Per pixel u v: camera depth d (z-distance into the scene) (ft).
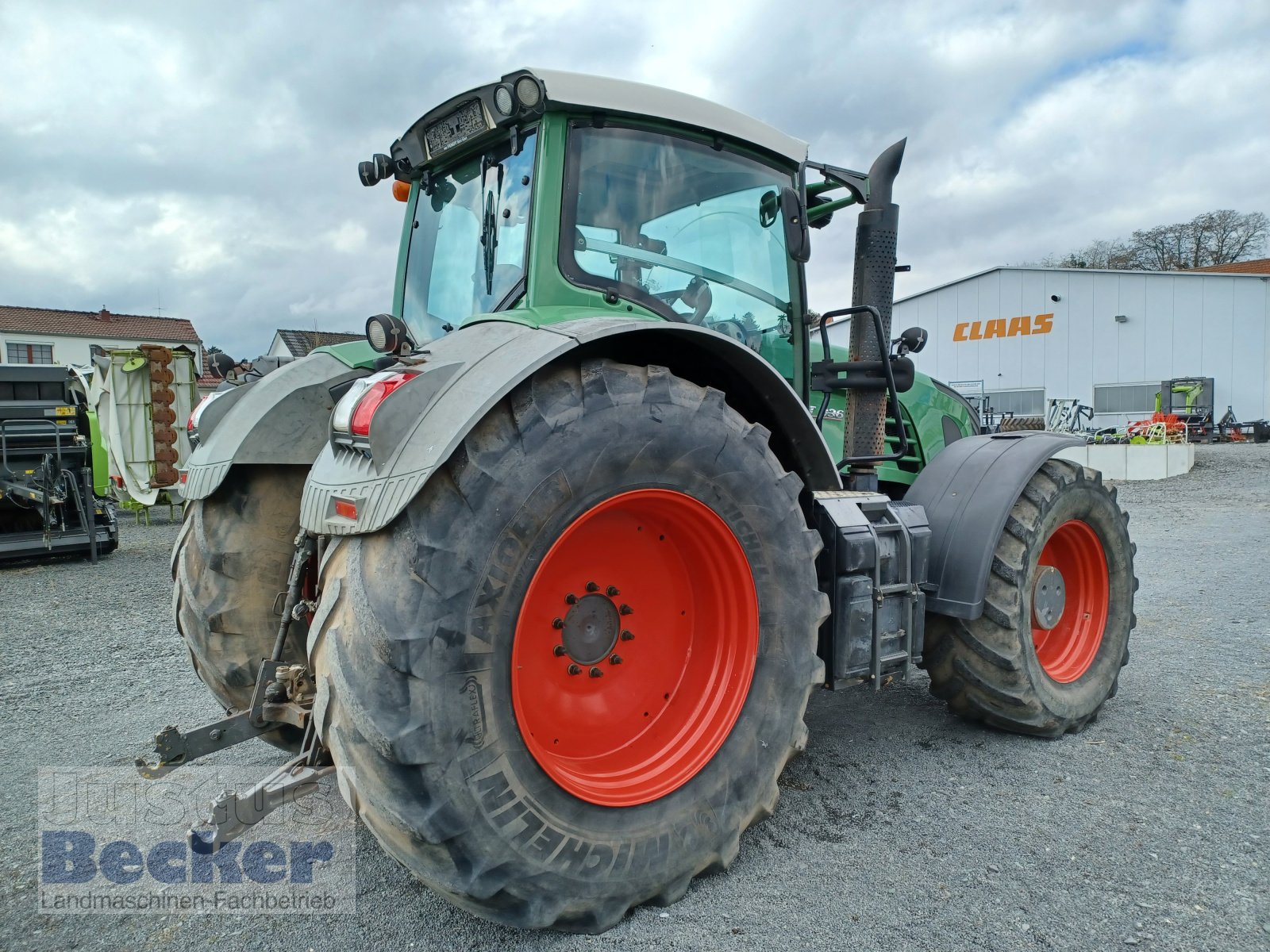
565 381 6.48
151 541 31.37
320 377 9.29
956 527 9.71
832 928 6.44
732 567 7.40
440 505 5.79
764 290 9.96
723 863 7.12
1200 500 37.60
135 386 34.01
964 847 7.68
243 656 8.75
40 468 25.98
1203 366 92.84
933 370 111.86
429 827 5.55
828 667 8.65
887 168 11.01
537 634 6.77
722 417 7.25
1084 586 11.25
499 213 8.74
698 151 9.10
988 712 10.12
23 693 13.04
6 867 7.70
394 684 5.56
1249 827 7.98
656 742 7.34
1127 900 6.77
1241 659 13.52
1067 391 101.04
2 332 143.23
